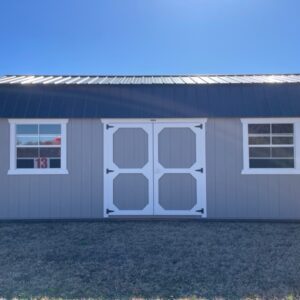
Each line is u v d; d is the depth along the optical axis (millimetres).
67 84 10609
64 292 5562
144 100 10453
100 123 10469
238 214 10375
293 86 10516
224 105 10312
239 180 10398
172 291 5605
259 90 10492
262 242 8211
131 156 10477
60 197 10430
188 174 10453
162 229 9406
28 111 10227
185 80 11898
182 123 10484
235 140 10430
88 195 10438
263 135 10445
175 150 10477
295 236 8742
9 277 6172
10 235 8875
